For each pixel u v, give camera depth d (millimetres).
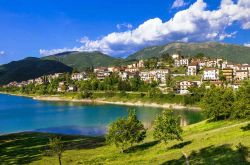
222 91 127688
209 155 58094
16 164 90688
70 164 83375
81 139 127250
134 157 81312
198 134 95562
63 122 188500
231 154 53500
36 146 115625
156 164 63438
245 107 91438
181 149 73750
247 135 69375
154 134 86875
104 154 92375
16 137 136250
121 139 91688
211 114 124688
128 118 94562
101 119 197250
